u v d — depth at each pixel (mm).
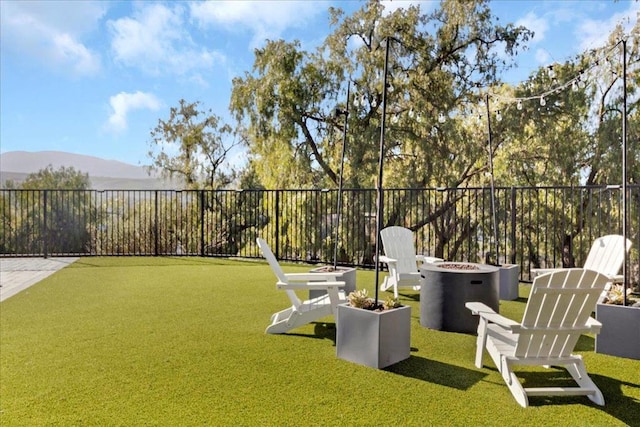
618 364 3145
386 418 2314
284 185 13055
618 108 11344
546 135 12430
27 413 2338
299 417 2316
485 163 13016
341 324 3236
